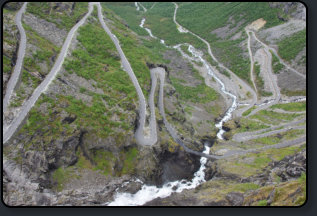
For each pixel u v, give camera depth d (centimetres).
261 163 6338
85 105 6825
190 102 10306
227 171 6300
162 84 9281
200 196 5569
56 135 6028
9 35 7406
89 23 11012
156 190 6350
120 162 6438
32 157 5597
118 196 6006
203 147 7962
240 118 9419
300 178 4931
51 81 6856
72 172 5984
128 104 7381
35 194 5338
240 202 4800
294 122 8219
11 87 6203
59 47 8625
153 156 6606
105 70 8531
